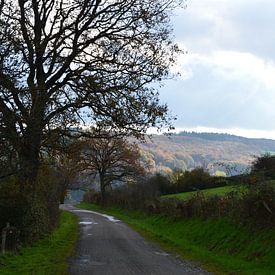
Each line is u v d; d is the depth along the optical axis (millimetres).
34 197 24500
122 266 17562
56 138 26703
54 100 25172
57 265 16906
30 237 23609
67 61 26359
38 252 20703
